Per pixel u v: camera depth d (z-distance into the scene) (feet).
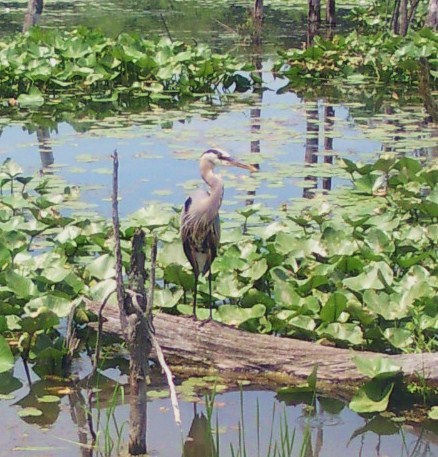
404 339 27.55
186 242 29.25
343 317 28.81
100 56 77.77
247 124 62.08
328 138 58.23
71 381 27.32
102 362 27.63
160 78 74.59
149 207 37.65
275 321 29.01
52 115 65.51
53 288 30.25
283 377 27.61
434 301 28.32
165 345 28.45
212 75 76.89
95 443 23.65
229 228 39.09
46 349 27.07
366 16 121.60
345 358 27.32
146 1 155.02
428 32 84.58
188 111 67.10
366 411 25.13
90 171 49.85
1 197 40.78
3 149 55.21
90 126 61.57
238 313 29.27
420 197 42.14
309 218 37.06
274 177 48.34
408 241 34.24
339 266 31.32
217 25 122.72
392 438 24.47
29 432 24.29
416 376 25.91
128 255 32.40
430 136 58.08
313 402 26.11
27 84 73.20
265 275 32.01
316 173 48.88
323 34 109.50
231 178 48.11
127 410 25.67
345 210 42.04
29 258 31.99
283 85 80.07
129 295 22.36
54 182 47.32
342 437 24.44
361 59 86.17
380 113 66.54
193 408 25.82
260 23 118.42
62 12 134.41
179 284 30.96
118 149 54.80
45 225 36.47
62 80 73.51
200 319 29.22
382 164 44.37
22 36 82.28
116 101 71.15
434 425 25.03
